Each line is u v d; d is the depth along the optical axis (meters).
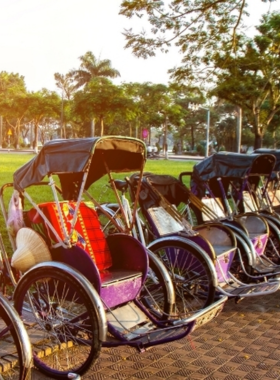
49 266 3.70
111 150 4.49
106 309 3.95
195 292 5.14
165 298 4.52
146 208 5.42
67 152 3.78
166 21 9.49
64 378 3.64
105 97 31.53
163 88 38.41
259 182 8.12
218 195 7.08
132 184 5.46
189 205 6.21
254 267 6.03
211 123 64.81
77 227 4.32
